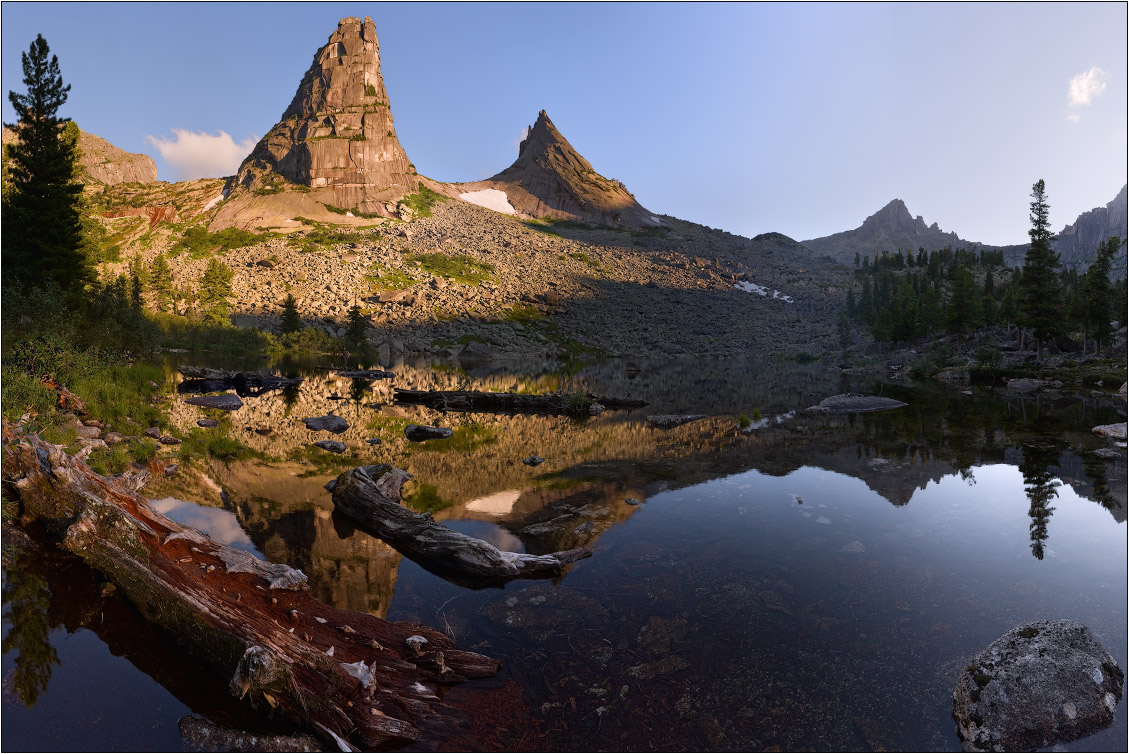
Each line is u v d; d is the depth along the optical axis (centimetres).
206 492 1173
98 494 802
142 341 4062
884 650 600
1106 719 468
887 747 454
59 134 3669
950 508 1130
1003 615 673
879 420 2434
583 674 567
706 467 1538
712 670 568
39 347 1789
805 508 1146
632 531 1014
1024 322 5806
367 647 584
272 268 14350
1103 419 2383
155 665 566
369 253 16625
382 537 957
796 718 491
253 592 632
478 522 1069
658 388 4322
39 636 610
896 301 9988
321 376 4847
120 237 16550
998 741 452
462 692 537
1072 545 911
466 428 2234
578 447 1836
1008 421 2350
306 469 1412
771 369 7625
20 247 3428
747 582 785
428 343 10844
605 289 17150
